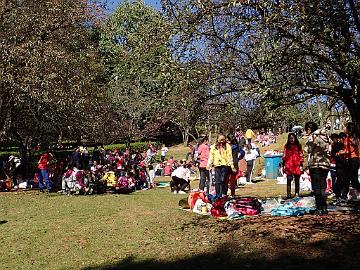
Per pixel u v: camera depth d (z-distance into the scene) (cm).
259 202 1223
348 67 782
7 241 1038
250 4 773
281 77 848
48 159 2020
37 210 1453
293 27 771
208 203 1305
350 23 798
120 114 3931
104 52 3369
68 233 1092
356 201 1269
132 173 1978
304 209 1141
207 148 1644
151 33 931
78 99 2116
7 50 1922
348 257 752
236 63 928
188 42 885
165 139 5522
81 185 1841
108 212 1361
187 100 964
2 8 2014
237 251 848
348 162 1288
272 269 729
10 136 2525
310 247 825
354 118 900
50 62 1967
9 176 2230
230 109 943
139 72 984
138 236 1037
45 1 2084
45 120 2355
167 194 1808
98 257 884
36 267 839
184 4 863
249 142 2108
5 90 1981
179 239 986
